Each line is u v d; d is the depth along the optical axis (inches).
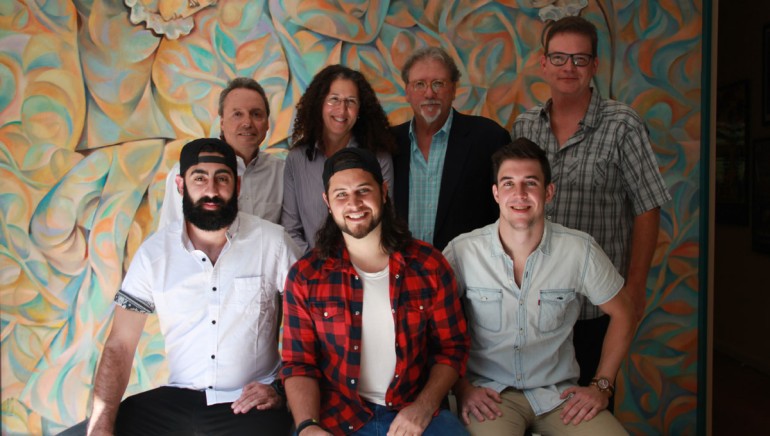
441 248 99.8
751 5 174.7
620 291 83.2
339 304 77.1
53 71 120.3
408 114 122.4
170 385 87.0
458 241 86.0
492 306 83.0
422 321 78.0
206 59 121.6
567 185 95.0
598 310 94.4
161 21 120.9
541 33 121.9
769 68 167.2
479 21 121.6
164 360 123.5
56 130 120.9
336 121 97.4
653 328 125.1
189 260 85.4
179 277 84.9
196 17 121.1
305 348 78.6
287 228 103.7
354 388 76.9
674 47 122.3
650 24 122.0
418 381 80.4
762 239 172.2
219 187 82.2
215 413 81.7
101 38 120.4
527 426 83.7
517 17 121.5
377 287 77.8
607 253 95.5
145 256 85.8
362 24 121.3
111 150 121.7
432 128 101.6
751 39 175.5
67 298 122.5
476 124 102.0
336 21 121.3
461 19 121.3
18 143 120.4
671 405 125.6
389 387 77.4
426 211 102.7
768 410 143.6
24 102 120.1
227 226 84.0
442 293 78.5
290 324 78.9
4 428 122.4
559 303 82.1
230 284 85.2
